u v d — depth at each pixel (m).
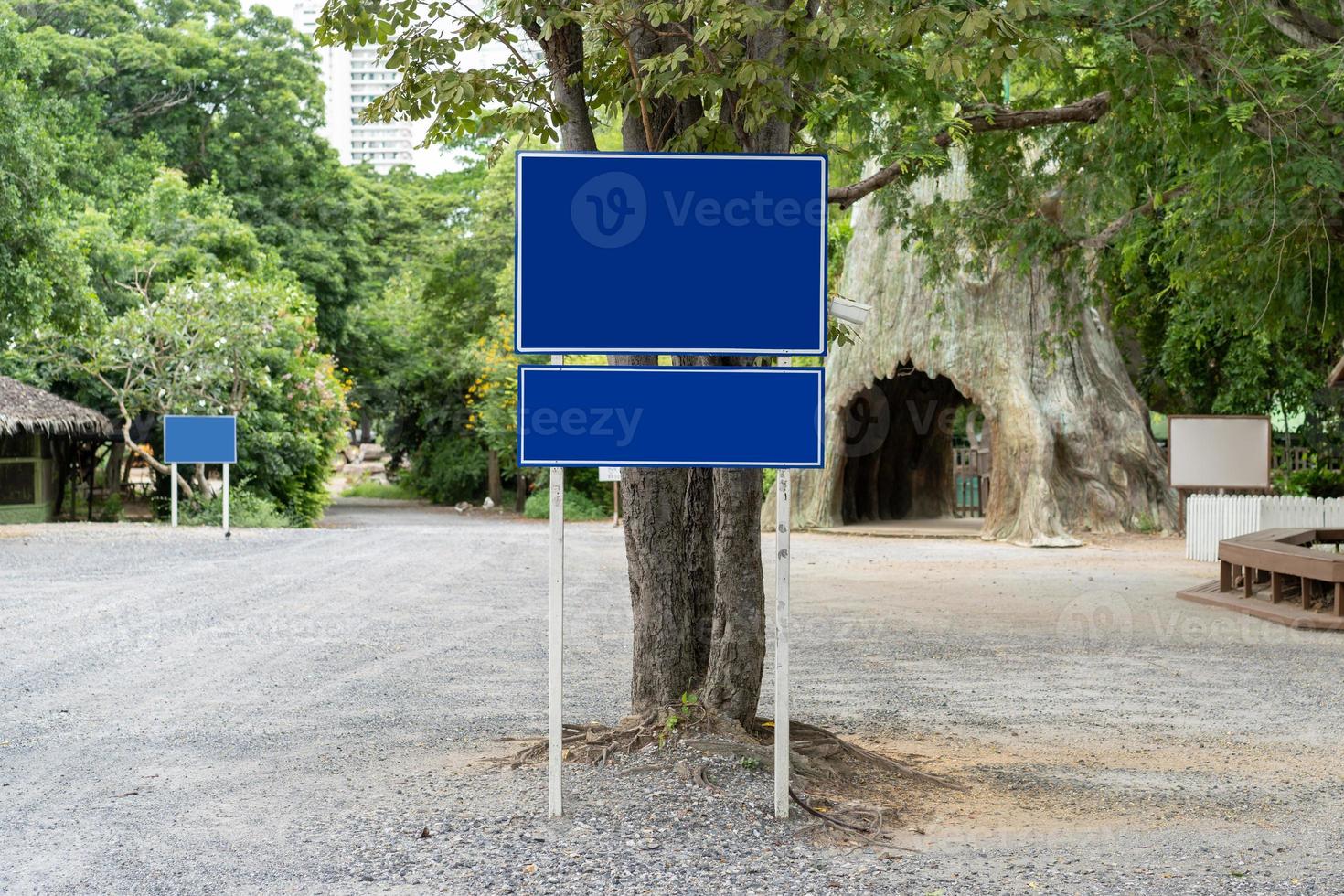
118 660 10.52
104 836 5.47
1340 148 13.12
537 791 6.04
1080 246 18.05
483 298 50.81
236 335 31.80
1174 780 6.63
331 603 14.76
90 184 37.72
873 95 12.73
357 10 6.73
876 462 35.22
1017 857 5.20
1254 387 28.23
